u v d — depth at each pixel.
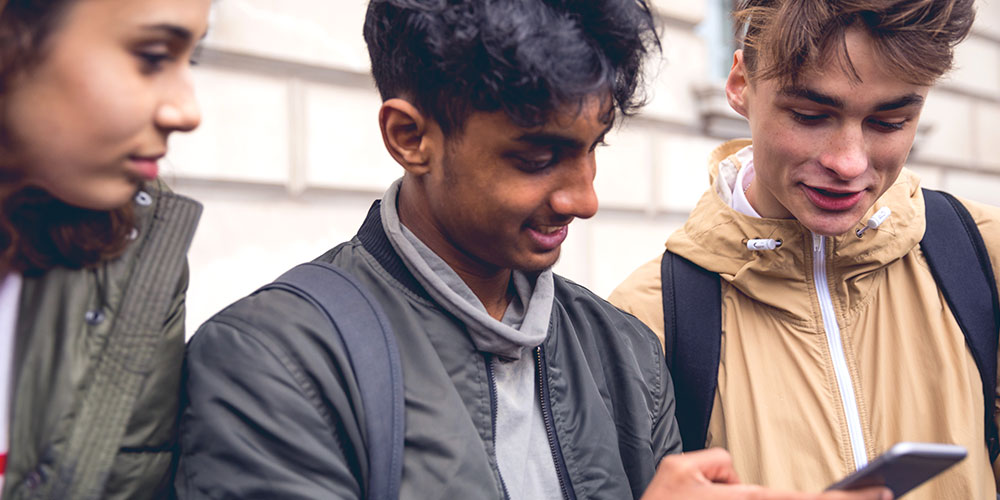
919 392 1.35
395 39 0.95
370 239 1.06
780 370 1.38
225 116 2.59
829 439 1.34
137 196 0.90
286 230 2.72
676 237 1.47
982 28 4.89
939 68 1.15
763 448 1.33
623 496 1.06
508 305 1.10
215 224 2.59
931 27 1.12
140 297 0.87
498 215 0.92
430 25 0.90
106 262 0.87
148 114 0.76
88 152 0.75
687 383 1.37
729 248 1.39
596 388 1.11
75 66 0.72
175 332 0.90
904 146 1.21
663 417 1.19
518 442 1.02
